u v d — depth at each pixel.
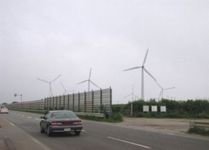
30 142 15.51
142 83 52.81
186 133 20.31
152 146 13.57
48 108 76.50
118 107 52.72
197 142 15.09
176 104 52.53
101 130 22.31
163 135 18.62
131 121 35.81
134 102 51.50
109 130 22.31
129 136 18.00
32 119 39.09
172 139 16.39
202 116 48.03
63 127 17.86
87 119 41.22
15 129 23.59
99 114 39.25
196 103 52.44
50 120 18.31
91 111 44.72
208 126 19.11
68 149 12.95
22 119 39.06
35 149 13.06
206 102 52.47
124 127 25.53
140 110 50.72
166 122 33.84
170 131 21.80
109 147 13.34
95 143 14.79
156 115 48.72
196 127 20.30
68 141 15.75
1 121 34.28
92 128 24.22
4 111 67.81
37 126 26.69
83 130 22.28
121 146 13.61
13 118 41.91
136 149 12.69
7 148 13.43
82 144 14.48
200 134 19.34
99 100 41.69
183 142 15.05
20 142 15.54
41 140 16.31
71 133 19.84
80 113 46.53
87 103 46.78
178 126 27.30
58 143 14.98
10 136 18.56
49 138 17.22
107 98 38.94
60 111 19.20
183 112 51.06
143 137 17.41
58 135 18.73
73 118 18.45
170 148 12.95
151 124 30.12
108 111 38.38
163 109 50.09
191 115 49.38
